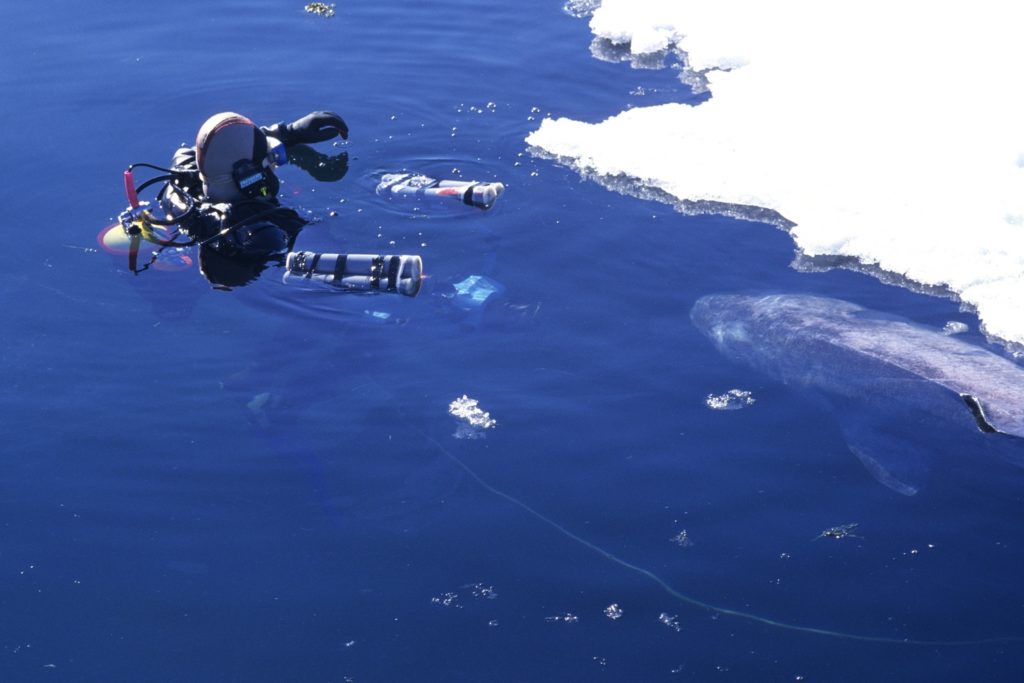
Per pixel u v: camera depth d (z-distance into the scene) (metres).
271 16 9.33
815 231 6.37
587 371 5.22
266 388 5.14
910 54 8.10
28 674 3.82
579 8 9.52
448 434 4.85
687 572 4.18
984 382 5.11
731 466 4.68
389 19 9.25
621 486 4.57
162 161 7.19
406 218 6.49
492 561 4.23
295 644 3.90
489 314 5.60
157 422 4.94
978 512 4.47
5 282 5.92
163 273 5.98
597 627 3.95
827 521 4.40
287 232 6.28
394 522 4.41
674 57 8.68
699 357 5.32
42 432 4.89
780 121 7.49
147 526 4.41
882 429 4.91
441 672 3.78
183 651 3.89
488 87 8.15
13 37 8.98
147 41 8.89
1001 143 6.96
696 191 6.84
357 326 5.54
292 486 4.59
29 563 4.26
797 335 5.39
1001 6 8.41
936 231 6.33
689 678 3.75
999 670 3.76
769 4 9.09
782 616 3.99
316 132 7.02
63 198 6.75
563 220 6.50
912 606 4.02
